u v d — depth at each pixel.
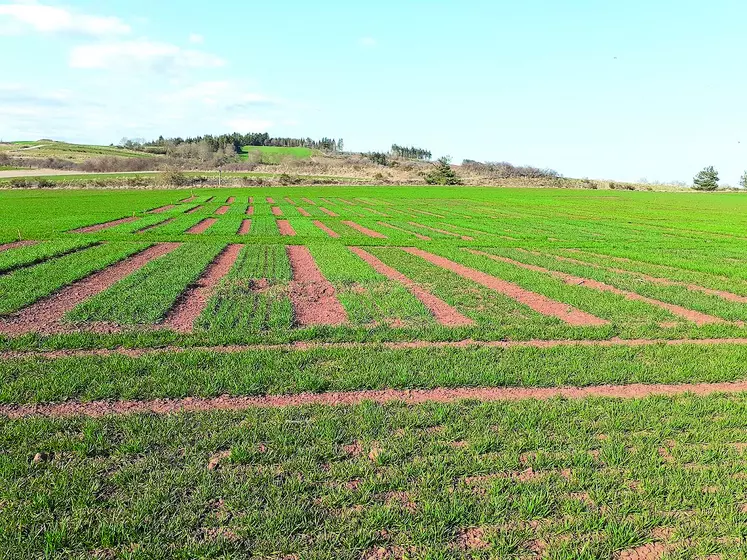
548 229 39.84
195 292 16.72
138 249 25.44
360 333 12.40
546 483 6.29
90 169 139.62
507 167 174.25
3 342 10.98
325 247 27.78
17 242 27.16
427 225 41.53
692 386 9.82
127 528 5.31
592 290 18.47
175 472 6.29
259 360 10.24
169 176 95.81
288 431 7.37
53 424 7.36
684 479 6.42
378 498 6.01
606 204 72.56
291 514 5.58
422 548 5.23
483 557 5.12
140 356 10.34
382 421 7.74
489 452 7.05
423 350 11.24
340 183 115.62
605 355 11.20
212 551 5.01
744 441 7.53
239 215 47.22
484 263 23.66
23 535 5.25
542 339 12.73
